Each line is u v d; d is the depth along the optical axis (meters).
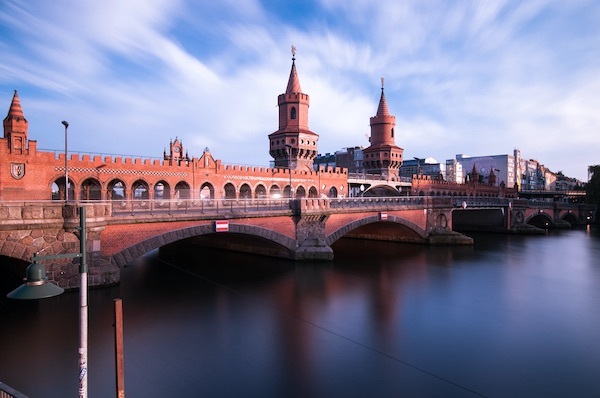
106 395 16.80
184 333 23.83
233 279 37.22
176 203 35.28
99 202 30.42
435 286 36.00
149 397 16.73
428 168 159.50
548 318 27.45
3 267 31.45
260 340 22.98
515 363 20.36
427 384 18.22
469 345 22.59
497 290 34.94
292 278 37.84
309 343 22.67
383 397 17.09
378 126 99.62
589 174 144.12
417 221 61.56
